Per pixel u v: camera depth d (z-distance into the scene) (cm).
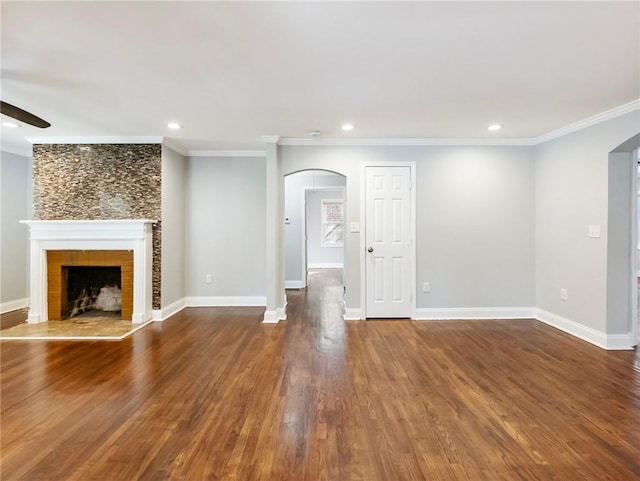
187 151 534
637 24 201
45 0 176
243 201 546
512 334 407
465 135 448
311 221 1091
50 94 306
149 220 452
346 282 483
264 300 552
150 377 289
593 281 376
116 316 482
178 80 278
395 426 220
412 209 475
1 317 480
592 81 281
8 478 173
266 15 192
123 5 182
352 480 173
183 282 539
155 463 185
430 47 228
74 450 195
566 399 253
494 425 220
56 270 455
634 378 288
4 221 511
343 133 438
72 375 293
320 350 355
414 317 477
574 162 401
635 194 360
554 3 182
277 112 356
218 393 262
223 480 172
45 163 460
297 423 223
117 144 461
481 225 474
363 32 210
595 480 172
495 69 260
